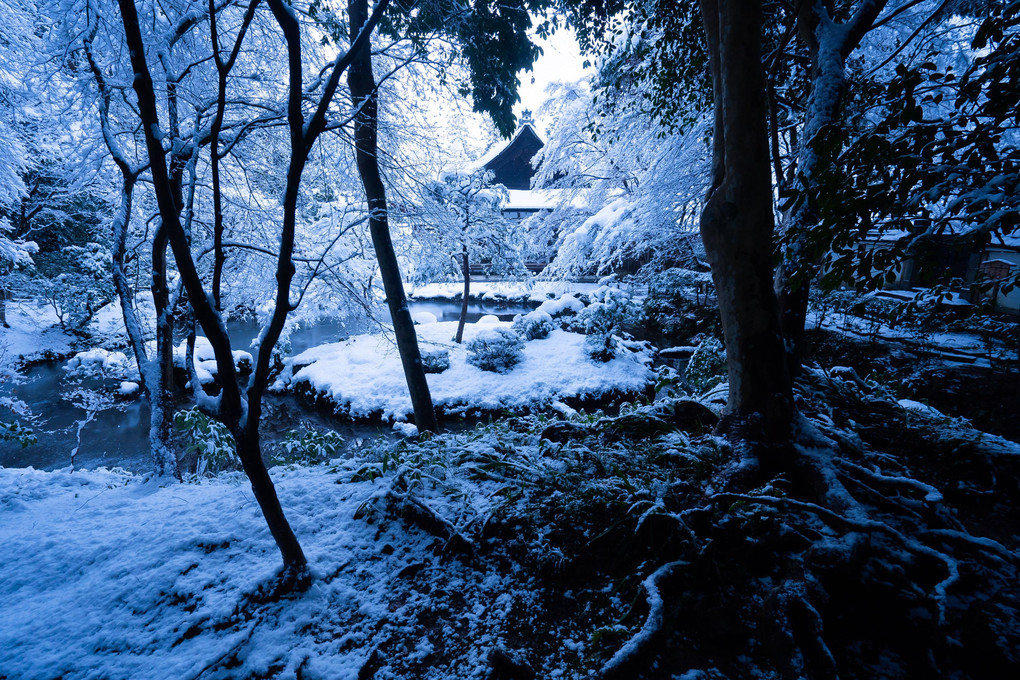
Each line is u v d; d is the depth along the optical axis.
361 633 2.23
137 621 2.34
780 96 5.88
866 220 2.31
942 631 2.03
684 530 2.51
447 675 2.01
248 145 6.96
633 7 6.94
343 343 14.89
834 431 3.73
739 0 2.97
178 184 4.85
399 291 8.10
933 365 8.65
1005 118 1.96
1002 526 3.19
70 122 6.25
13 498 4.19
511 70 7.25
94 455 8.54
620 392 11.48
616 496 2.92
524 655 2.09
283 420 10.45
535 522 2.92
